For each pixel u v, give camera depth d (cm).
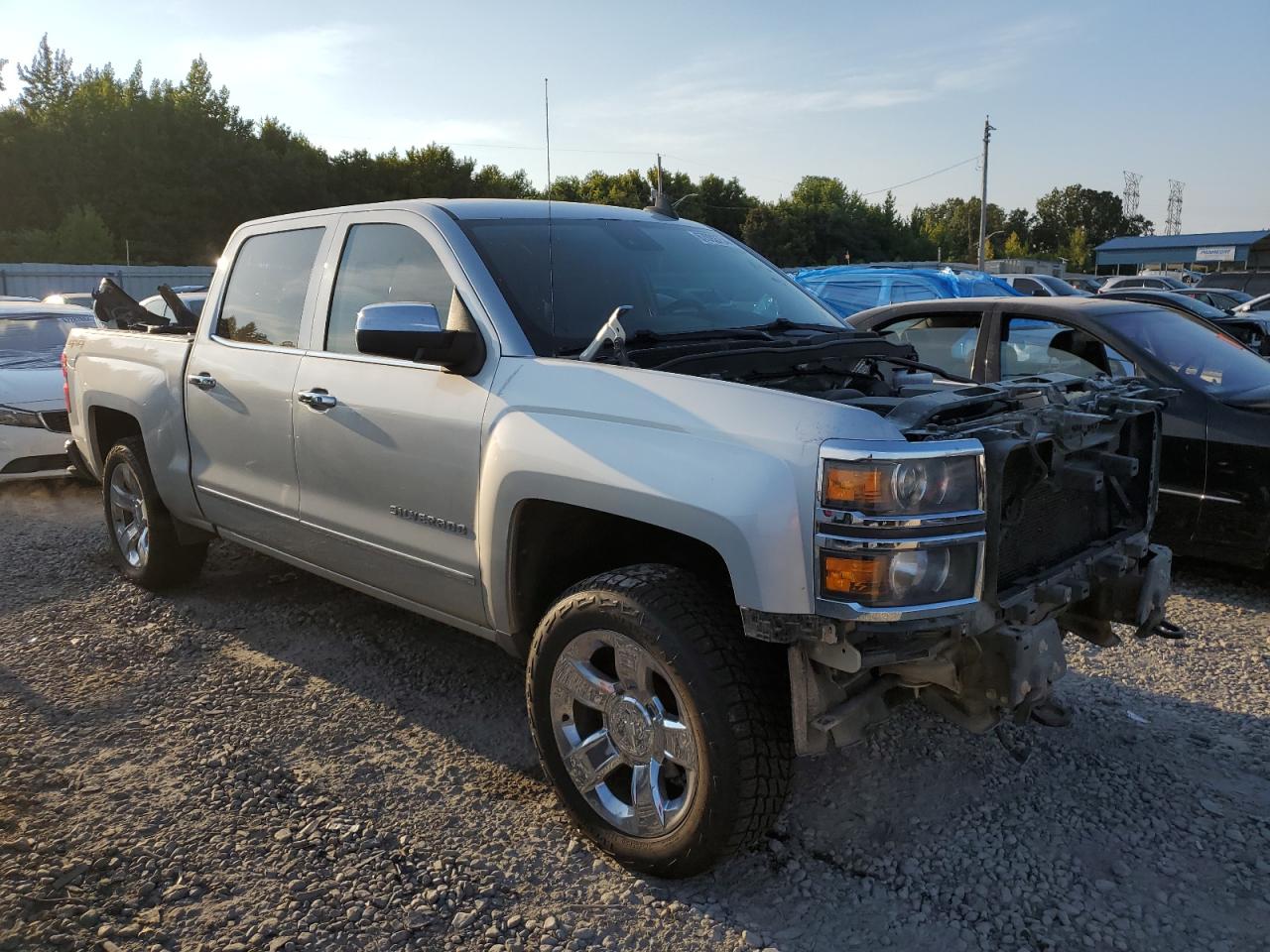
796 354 336
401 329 310
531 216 380
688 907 272
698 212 8931
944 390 332
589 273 362
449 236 353
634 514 270
